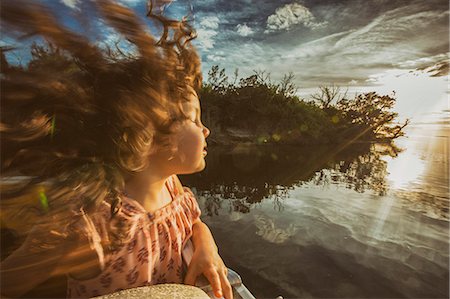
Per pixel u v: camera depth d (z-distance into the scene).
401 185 10.45
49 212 0.67
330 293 4.06
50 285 0.83
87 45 0.70
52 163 0.70
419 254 5.26
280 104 27.14
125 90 0.69
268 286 4.14
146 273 0.74
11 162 0.70
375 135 25.67
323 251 5.21
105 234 0.68
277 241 5.57
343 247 5.41
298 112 26.80
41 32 0.68
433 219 7.04
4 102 0.68
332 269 4.63
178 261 0.82
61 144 0.69
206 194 9.12
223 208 7.67
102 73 0.70
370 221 6.82
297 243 5.50
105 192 0.69
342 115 27.19
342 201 8.41
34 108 0.69
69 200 0.67
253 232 6.00
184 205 0.91
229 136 25.42
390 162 15.87
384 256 5.14
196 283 0.85
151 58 0.72
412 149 19.77
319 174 12.77
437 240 5.85
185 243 0.88
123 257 0.70
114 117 0.68
